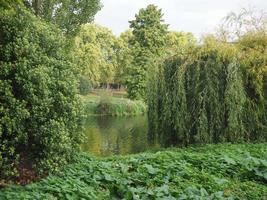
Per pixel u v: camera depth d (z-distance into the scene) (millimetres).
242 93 11844
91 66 47062
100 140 18594
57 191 5895
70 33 14266
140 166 7902
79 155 8828
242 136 11977
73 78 7980
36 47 7289
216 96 12055
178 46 13547
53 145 7004
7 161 6727
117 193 6398
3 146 6488
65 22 14008
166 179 7062
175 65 12969
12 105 6527
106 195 6191
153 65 13305
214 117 12086
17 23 7141
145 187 6703
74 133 7965
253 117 12195
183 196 5832
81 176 7074
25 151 7160
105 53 54406
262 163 7711
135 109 34281
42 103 6906
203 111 12070
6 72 6699
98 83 49500
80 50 44750
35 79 6855
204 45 12758
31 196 5594
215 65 12203
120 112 33531
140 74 38250
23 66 6777
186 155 9086
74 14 14359
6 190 5902
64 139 7191
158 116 13070
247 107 12195
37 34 7594
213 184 6809
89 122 27422
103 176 7156
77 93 8047
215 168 8164
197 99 12250
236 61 12062
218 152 9906
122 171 7586
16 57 6930
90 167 7691
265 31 13164
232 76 11883
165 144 13109
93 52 47344
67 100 7594
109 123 26984
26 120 6848
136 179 7008
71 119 7703
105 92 35750
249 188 6758
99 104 33469
